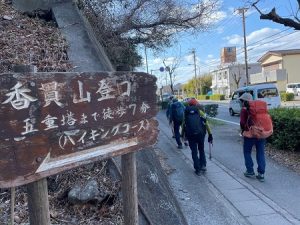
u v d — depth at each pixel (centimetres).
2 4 834
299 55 5072
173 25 1240
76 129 233
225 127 1662
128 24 1111
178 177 761
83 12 988
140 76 286
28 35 698
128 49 1212
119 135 267
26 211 393
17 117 201
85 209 402
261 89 2116
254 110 725
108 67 718
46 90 215
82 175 439
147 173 481
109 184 427
